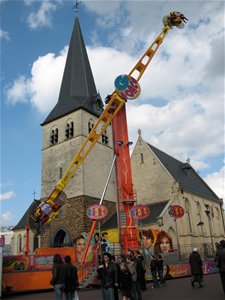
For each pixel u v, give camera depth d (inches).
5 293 712.4
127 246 903.7
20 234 1859.0
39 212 1035.3
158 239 1275.8
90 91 1881.2
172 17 1206.9
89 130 1721.2
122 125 1047.6
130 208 959.0
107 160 1758.1
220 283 723.4
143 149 1806.1
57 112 1807.3
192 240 1497.3
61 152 1684.3
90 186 1562.5
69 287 389.1
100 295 639.8
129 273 476.1
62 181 1059.3
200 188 1955.0
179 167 2028.8
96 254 862.5
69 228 1486.2
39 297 657.6
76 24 2127.2
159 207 1525.6
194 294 569.9
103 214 896.3
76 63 1959.9
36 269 772.6
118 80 1063.6
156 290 672.4
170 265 975.6
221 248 490.9
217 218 1964.8
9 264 737.0
